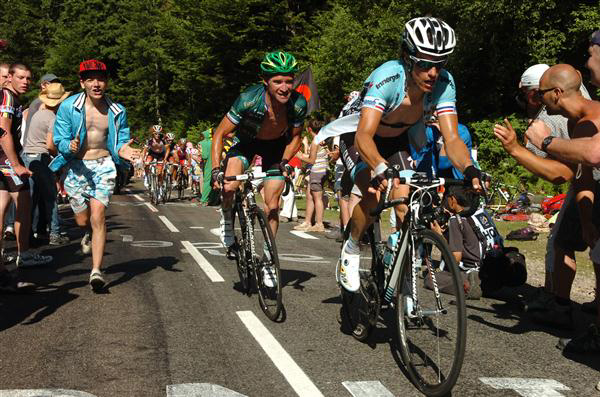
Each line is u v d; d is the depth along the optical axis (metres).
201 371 3.59
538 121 3.94
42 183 8.10
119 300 5.28
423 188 3.44
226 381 3.44
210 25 34.97
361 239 4.24
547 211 12.19
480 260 5.50
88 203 5.68
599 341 3.98
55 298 5.33
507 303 5.46
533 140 3.89
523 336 4.43
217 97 38.12
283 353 3.92
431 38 3.50
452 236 5.53
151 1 43.91
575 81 3.85
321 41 27.31
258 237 5.11
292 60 4.93
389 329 4.53
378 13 24.98
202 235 9.73
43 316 4.74
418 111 3.95
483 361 3.87
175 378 3.47
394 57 23.95
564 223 4.57
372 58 24.30
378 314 3.90
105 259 7.32
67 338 4.20
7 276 5.44
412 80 3.77
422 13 22.73
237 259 5.68
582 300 5.58
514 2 19.34
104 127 5.59
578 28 18.62
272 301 4.74
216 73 37.25
